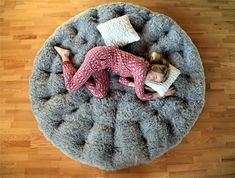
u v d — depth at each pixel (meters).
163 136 1.95
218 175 2.05
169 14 2.41
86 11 2.21
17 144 2.09
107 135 1.95
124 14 2.20
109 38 2.05
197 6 2.43
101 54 1.91
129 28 2.07
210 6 2.44
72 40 2.14
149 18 2.19
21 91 2.21
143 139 1.97
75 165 2.06
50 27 2.36
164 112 1.99
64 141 1.97
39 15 2.38
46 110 2.03
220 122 2.16
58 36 2.16
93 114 2.00
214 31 2.38
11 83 2.22
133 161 1.95
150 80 1.91
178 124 1.98
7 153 2.08
